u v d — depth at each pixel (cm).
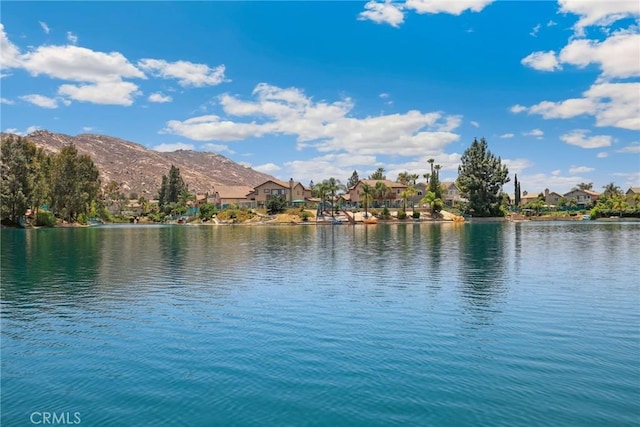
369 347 1673
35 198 11112
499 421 1119
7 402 1260
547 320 2044
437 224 12631
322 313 2183
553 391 1284
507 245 5775
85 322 2052
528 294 2614
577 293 2636
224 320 2066
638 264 3881
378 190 14838
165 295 2638
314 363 1511
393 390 1297
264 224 13062
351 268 3728
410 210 15275
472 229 9894
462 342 1730
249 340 1769
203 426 1112
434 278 3189
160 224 15388
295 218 13500
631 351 1620
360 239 7019
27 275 3416
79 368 1494
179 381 1376
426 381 1356
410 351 1628
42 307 2347
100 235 8419
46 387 1350
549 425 1098
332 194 13975
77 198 12256
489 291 2706
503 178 14762
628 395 1257
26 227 11088
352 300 2472
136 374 1437
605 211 15650
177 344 1727
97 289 2838
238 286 2917
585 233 8175
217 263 4109
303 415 1156
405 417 1141
